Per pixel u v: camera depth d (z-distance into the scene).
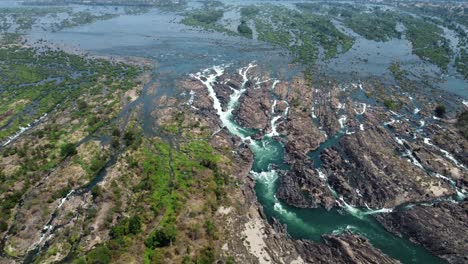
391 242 93.81
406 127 142.00
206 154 125.25
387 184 109.69
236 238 93.56
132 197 104.31
